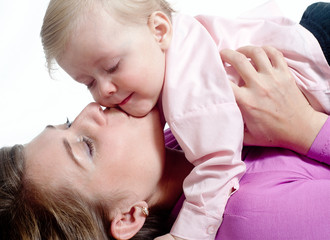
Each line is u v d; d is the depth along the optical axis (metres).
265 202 0.92
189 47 1.05
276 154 1.04
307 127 1.00
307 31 1.10
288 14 1.91
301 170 1.00
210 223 0.94
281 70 1.03
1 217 0.95
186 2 2.00
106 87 0.98
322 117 1.02
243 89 1.00
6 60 1.95
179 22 1.10
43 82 1.92
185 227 0.95
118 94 0.99
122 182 0.99
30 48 1.96
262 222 0.90
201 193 0.94
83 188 0.98
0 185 0.98
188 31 1.08
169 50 1.04
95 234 0.97
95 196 0.98
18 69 1.93
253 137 1.03
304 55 1.05
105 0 0.97
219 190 0.95
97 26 0.95
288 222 0.88
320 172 1.01
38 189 0.96
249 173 1.02
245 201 0.94
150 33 1.02
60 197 0.96
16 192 0.96
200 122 0.96
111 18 0.96
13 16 2.00
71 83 1.92
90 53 0.96
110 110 1.04
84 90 1.90
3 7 2.01
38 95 1.90
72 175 0.98
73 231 0.96
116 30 0.96
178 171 1.10
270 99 0.99
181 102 0.98
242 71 1.01
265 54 1.05
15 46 1.96
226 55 1.04
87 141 1.00
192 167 1.10
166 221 1.09
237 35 1.13
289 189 0.93
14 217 0.95
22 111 1.85
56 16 0.97
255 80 1.00
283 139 1.01
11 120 1.83
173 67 1.02
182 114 0.98
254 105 0.99
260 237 0.90
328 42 1.14
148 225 1.05
